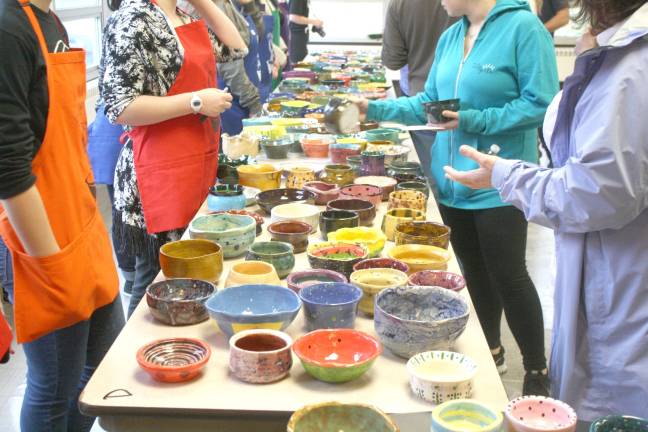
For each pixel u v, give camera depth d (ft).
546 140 5.66
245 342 4.65
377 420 3.82
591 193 4.58
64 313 5.79
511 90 8.61
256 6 15.14
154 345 4.72
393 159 9.73
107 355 4.80
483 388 4.46
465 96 8.80
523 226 8.93
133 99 7.32
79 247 5.86
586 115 4.66
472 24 8.96
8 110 5.03
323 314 4.98
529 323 9.03
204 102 7.44
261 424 4.23
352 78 17.21
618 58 4.56
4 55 4.97
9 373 10.11
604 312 5.04
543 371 9.12
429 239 6.29
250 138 9.91
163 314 5.18
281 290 5.29
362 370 4.44
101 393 4.34
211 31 9.14
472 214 9.30
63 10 17.12
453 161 9.11
